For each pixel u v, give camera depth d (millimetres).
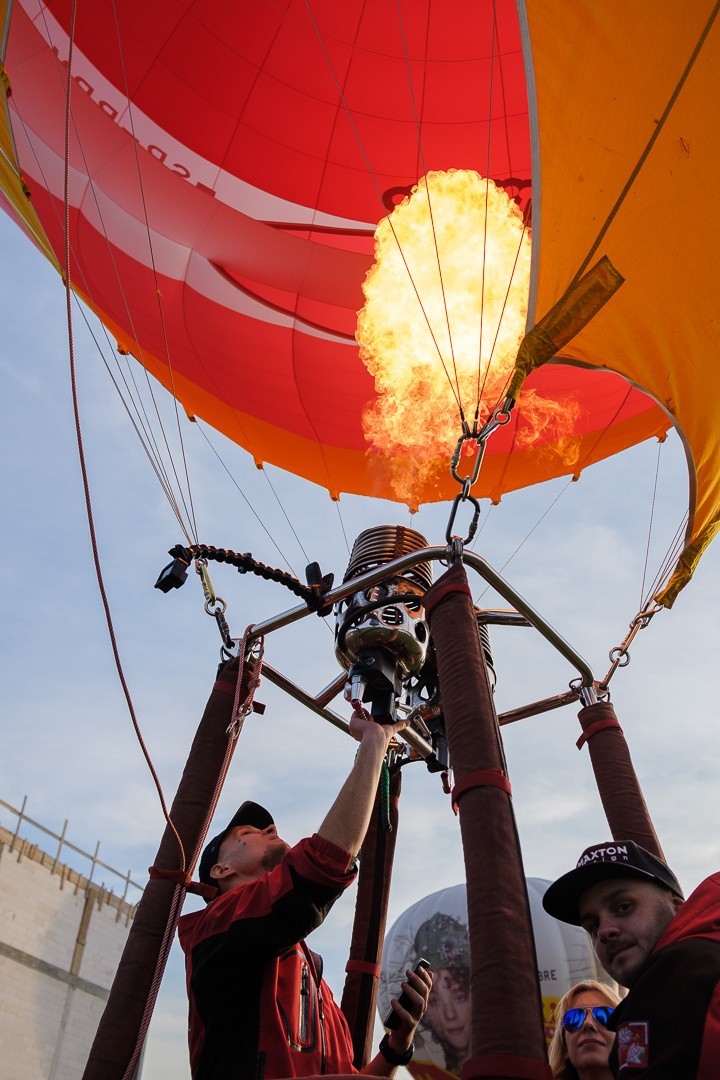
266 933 2555
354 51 6461
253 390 6941
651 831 4191
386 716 4113
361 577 4133
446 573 3393
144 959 3488
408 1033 2971
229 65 6453
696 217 3979
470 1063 2195
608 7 3924
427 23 6355
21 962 18203
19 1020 17766
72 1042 19000
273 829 3301
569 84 3926
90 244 6605
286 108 6617
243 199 6832
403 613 4156
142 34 6242
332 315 6836
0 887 18156
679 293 4062
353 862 2688
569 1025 3371
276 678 4531
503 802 2701
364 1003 3934
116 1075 3262
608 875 2252
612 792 4352
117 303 6617
